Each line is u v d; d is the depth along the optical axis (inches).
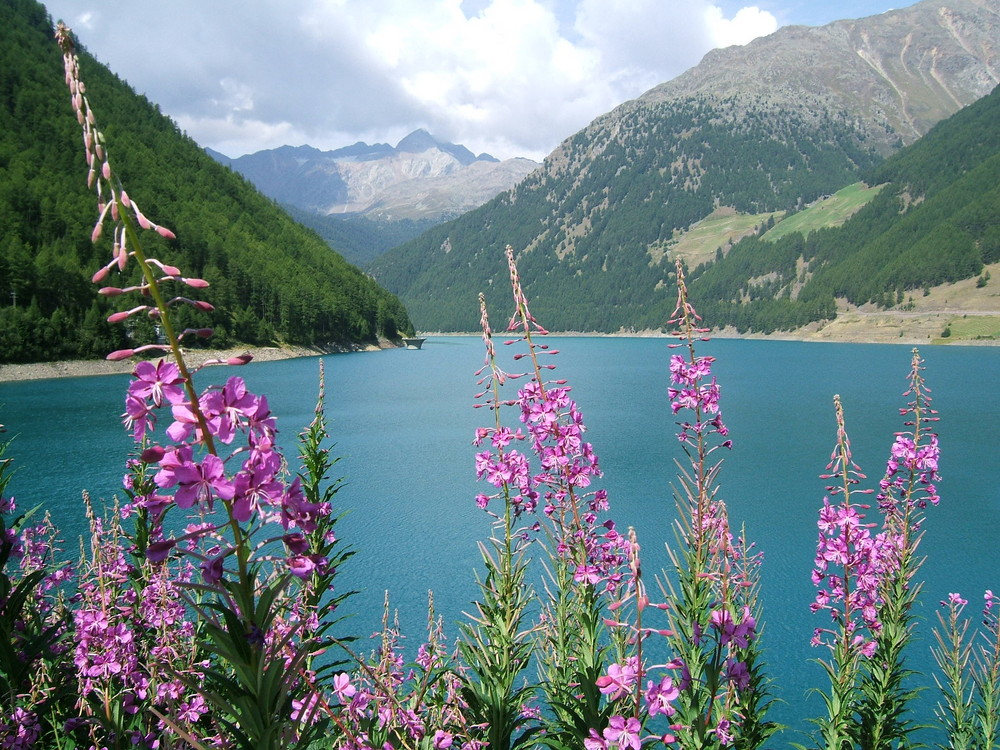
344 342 7317.9
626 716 166.1
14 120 7672.2
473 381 4215.1
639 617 155.7
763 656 804.6
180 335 100.7
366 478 1764.3
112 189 95.7
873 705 318.7
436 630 269.3
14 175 6314.0
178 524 733.9
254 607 109.4
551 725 224.4
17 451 1849.2
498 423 237.3
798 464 1916.8
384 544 1236.5
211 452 101.0
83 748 195.8
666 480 1712.6
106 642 203.2
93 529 224.8
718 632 179.0
